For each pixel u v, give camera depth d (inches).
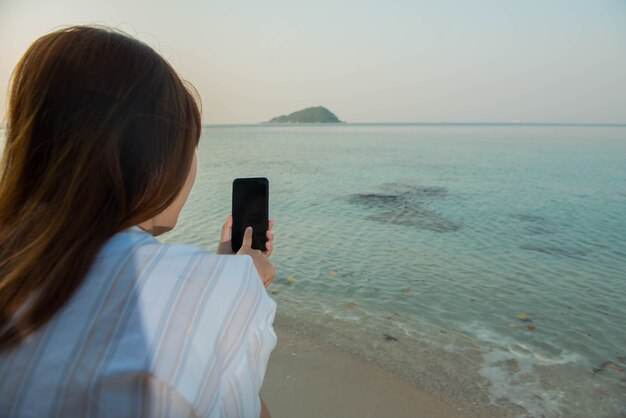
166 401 21.2
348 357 163.5
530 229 422.0
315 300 231.6
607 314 222.5
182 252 25.2
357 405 133.3
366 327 196.4
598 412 139.5
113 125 24.2
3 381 21.7
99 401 21.1
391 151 1668.3
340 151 1657.2
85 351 21.5
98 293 22.6
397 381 147.9
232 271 25.3
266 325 26.6
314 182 763.4
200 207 491.2
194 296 23.5
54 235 22.7
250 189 43.2
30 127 24.6
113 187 23.9
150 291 22.9
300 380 146.1
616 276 283.7
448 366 162.6
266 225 43.6
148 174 25.6
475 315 217.6
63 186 23.6
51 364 21.5
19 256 22.5
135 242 24.9
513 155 1459.2
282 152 1583.4
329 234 388.2
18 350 21.8
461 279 273.0
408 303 230.8
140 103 25.3
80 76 24.7
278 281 262.2
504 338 191.8
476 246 355.3
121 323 22.1
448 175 876.0
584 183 762.8
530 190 679.7
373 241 365.1
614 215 493.7
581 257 328.5
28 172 24.7
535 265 306.5
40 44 26.0
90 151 23.5
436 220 459.2
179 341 22.1
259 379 26.6
